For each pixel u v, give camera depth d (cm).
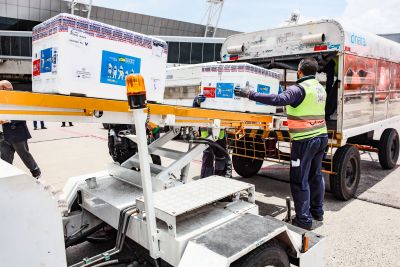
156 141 322
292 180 350
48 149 855
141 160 181
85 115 196
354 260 294
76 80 191
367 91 505
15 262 134
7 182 130
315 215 379
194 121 275
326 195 484
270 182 560
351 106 454
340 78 421
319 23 434
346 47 420
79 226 274
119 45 210
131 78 169
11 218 132
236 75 361
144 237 208
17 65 2375
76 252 302
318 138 339
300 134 336
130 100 172
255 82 370
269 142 470
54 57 186
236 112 322
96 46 198
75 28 187
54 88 188
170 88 888
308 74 347
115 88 211
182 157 285
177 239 187
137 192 263
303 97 328
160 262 204
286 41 473
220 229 198
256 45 513
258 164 588
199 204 206
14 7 2897
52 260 144
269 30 494
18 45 2358
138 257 226
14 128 462
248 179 579
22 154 479
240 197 260
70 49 186
